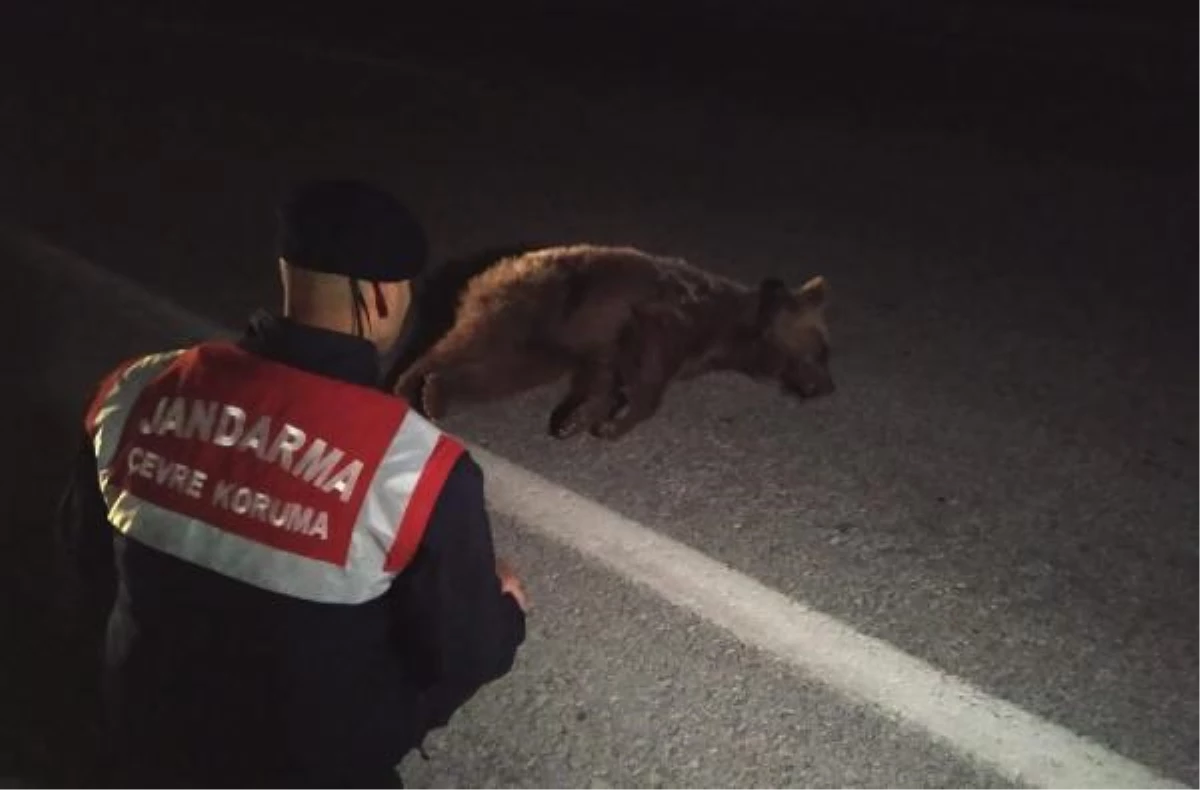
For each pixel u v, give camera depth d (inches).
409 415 88.6
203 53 393.1
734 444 176.6
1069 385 195.0
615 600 143.8
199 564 88.1
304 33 418.6
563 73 368.2
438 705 106.2
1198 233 253.8
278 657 89.9
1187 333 212.8
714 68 373.4
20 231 251.1
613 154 298.4
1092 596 146.2
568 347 174.1
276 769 96.0
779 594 145.4
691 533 156.6
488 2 458.9
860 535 156.6
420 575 89.0
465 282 223.8
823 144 306.7
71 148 305.3
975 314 218.7
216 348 91.2
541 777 120.8
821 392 187.9
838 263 238.8
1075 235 253.4
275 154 299.9
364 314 88.7
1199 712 129.0
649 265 179.3
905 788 119.7
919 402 189.0
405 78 362.3
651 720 127.3
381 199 89.4
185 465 88.3
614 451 174.4
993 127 317.7
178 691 93.7
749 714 128.0
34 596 141.5
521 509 161.0
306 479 86.3
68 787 117.7
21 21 443.2
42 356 197.6
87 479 95.9
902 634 139.3
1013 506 163.3
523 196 270.1
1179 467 172.7
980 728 126.4
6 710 126.3
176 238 247.8
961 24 400.2
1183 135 308.8
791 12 428.5
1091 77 354.3
